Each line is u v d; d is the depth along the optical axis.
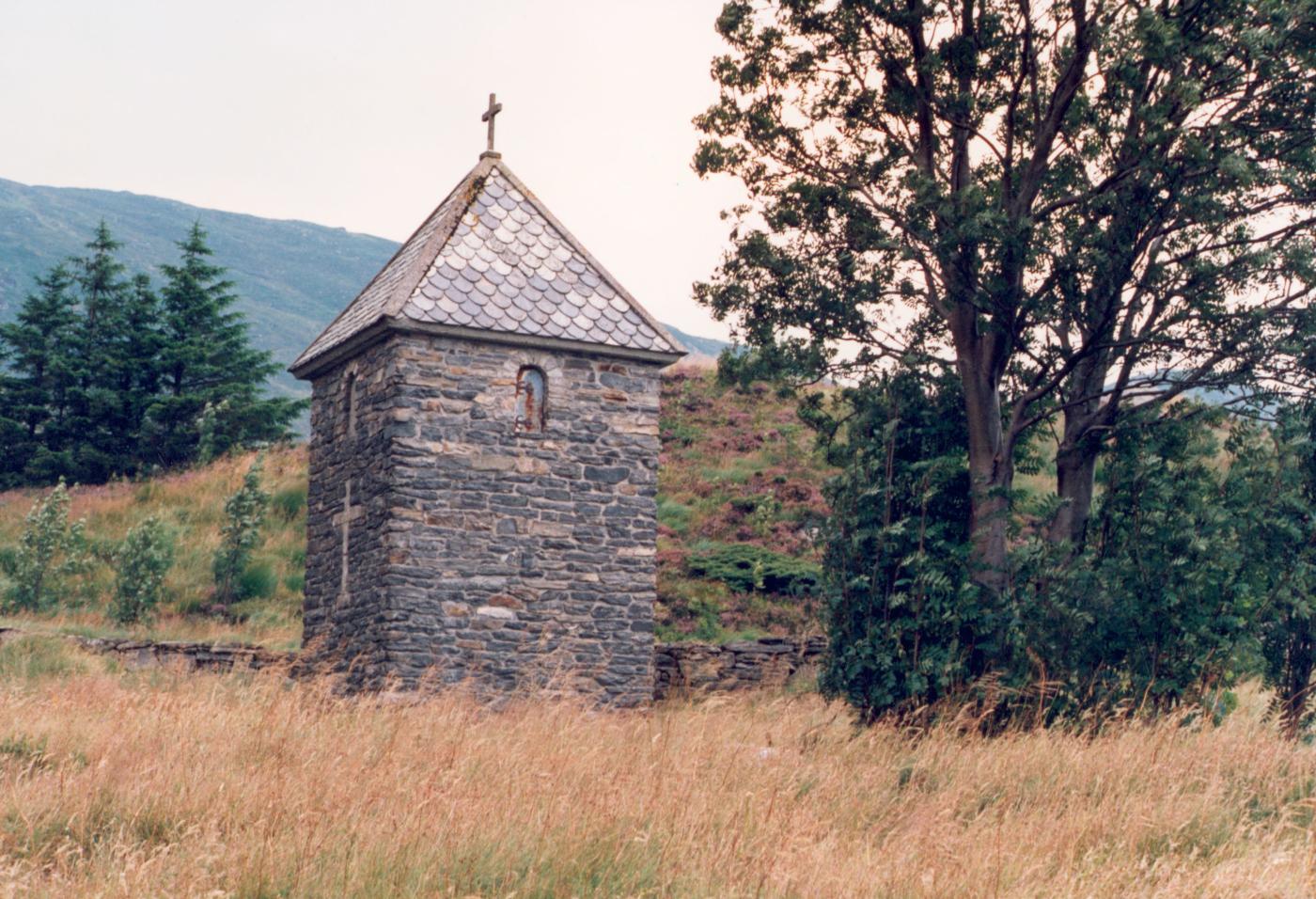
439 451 22.62
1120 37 19.92
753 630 29.83
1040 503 22.56
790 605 31.06
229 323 58.09
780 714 19.58
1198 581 19.98
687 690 24.41
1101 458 25.42
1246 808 13.79
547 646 22.92
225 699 16.88
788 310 23.27
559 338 23.44
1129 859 11.57
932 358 22.53
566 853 10.62
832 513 22.03
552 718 16.30
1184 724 19.02
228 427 54.12
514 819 11.20
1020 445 23.83
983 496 21.61
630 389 24.11
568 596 23.17
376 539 22.72
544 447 23.33
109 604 30.59
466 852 10.39
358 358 24.22
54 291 56.72
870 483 21.48
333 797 11.48
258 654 24.30
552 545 23.17
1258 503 20.66
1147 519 20.53
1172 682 19.89
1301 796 14.25
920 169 22.20
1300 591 20.42
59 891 9.41
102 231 57.56
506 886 10.12
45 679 21.14
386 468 22.53
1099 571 20.39
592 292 24.48
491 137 25.94
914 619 20.83
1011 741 16.81
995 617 20.58
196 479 39.38
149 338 55.28
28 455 53.59
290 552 34.25
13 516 38.53
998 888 10.12
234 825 11.14
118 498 38.47
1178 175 20.44
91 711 15.46
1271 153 21.31
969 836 11.75
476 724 16.62
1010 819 12.88
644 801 11.88
